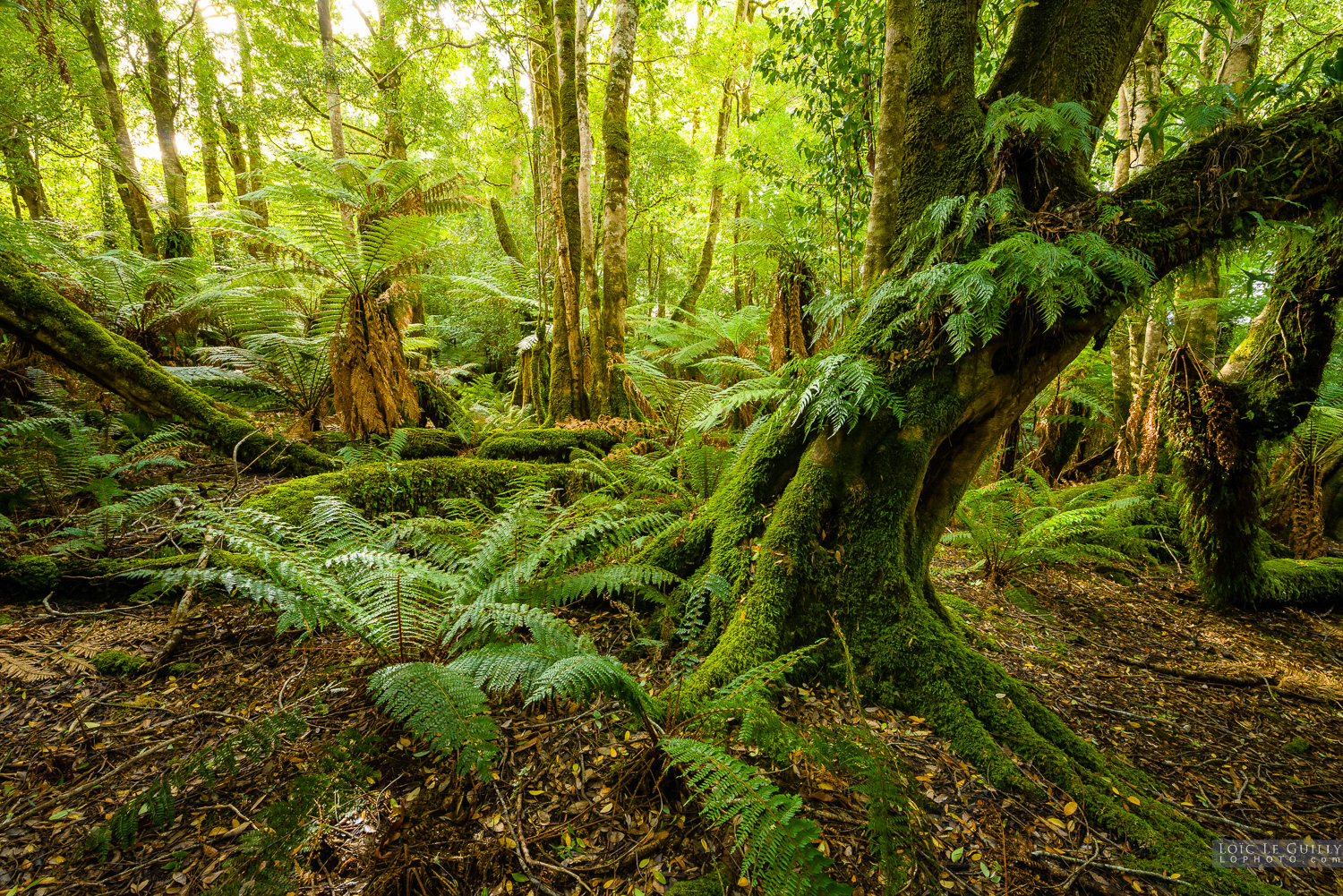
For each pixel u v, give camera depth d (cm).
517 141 997
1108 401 678
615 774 186
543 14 766
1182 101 268
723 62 1148
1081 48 275
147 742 197
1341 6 645
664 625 269
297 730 164
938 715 229
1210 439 403
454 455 523
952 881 159
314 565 219
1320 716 279
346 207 635
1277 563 449
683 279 1673
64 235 692
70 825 164
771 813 129
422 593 233
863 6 479
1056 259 200
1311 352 379
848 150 537
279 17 937
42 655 230
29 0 696
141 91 897
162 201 884
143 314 612
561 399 609
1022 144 253
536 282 936
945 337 262
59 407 455
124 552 326
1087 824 186
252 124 940
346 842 160
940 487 292
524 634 252
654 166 1072
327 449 504
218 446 459
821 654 253
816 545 266
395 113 965
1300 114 247
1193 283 270
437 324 1344
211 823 166
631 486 416
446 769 186
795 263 591
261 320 607
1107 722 257
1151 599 435
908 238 283
